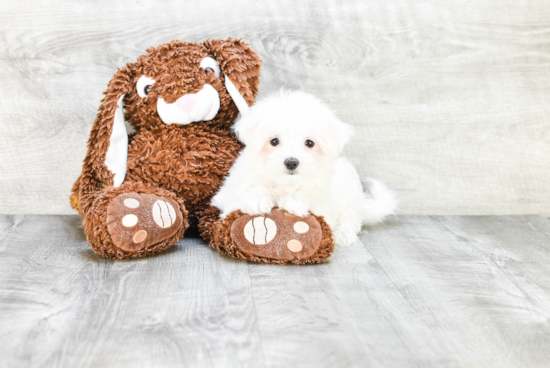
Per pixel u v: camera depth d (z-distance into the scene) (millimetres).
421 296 1255
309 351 970
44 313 1093
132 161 1617
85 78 1915
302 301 1193
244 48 1699
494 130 2104
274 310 1140
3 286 1231
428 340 1032
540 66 2076
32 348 950
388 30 2010
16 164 1933
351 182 1769
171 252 1530
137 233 1409
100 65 1914
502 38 2047
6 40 1852
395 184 2109
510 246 1711
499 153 2121
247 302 1177
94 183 1677
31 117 1911
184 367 905
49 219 1894
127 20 1900
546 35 2053
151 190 1528
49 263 1402
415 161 2098
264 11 1957
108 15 1888
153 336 1006
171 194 1557
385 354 970
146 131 1652
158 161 1607
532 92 2092
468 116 2086
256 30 1963
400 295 1256
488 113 2090
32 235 1677
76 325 1043
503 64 2064
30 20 1854
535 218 2098
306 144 1483
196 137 1645
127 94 1646
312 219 1450
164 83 1587
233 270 1385
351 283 1322
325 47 1999
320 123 1472
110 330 1025
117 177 1603
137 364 909
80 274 1323
